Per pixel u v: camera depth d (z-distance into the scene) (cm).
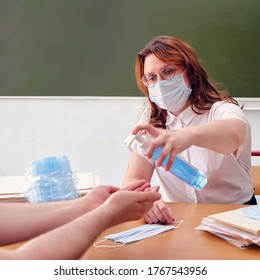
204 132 74
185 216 83
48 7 203
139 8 196
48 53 206
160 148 69
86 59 204
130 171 110
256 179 137
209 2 190
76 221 48
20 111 212
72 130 210
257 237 61
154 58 105
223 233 65
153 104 120
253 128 196
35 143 213
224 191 112
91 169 212
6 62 209
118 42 200
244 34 189
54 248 42
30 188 84
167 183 116
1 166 217
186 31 193
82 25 202
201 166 108
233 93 194
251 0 187
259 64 190
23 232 64
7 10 205
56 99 209
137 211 60
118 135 207
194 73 108
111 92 204
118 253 61
